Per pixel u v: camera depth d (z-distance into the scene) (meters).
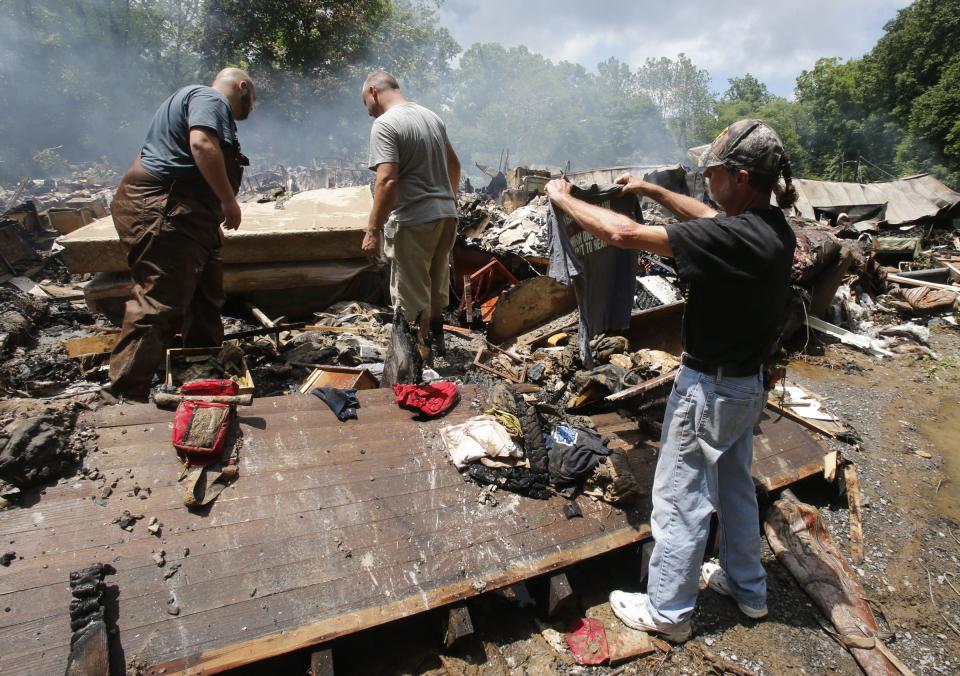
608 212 2.26
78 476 2.35
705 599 2.77
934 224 15.58
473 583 2.33
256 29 24.81
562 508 2.75
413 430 3.00
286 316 5.29
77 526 2.16
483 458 2.81
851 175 37.78
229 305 5.18
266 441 2.69
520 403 3.11
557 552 2.54
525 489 2.77
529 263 6.51
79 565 2.03
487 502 2.67
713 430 2.19
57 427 2.41
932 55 33.25
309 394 3.10
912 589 3.04
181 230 3.08
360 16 27.06
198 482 2.38
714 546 3.01
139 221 3.04
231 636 1.96
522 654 2.38
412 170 3.82
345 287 5.46
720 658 2.46
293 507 2.41
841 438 4.50
